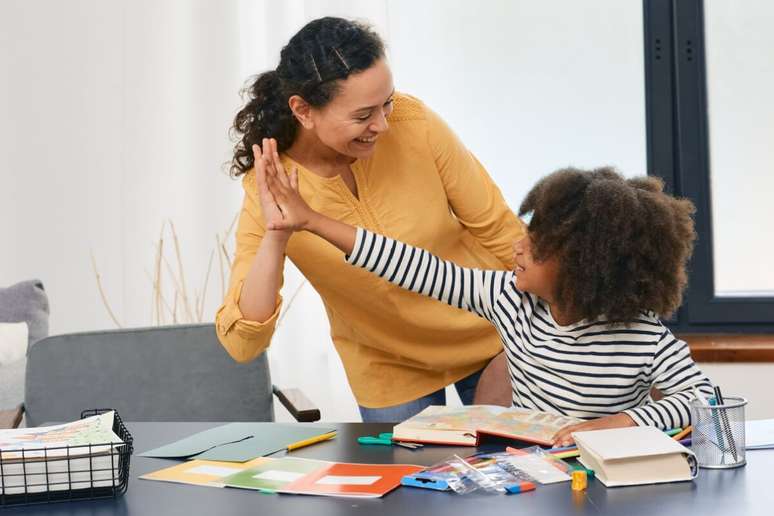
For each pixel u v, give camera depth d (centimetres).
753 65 323
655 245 157
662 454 127
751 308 324
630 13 324
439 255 201
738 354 300
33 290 281
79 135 334
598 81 325
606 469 126
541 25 325
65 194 334
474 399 202
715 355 302
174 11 318
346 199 189
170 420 232
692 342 312
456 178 195
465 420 157
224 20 316
